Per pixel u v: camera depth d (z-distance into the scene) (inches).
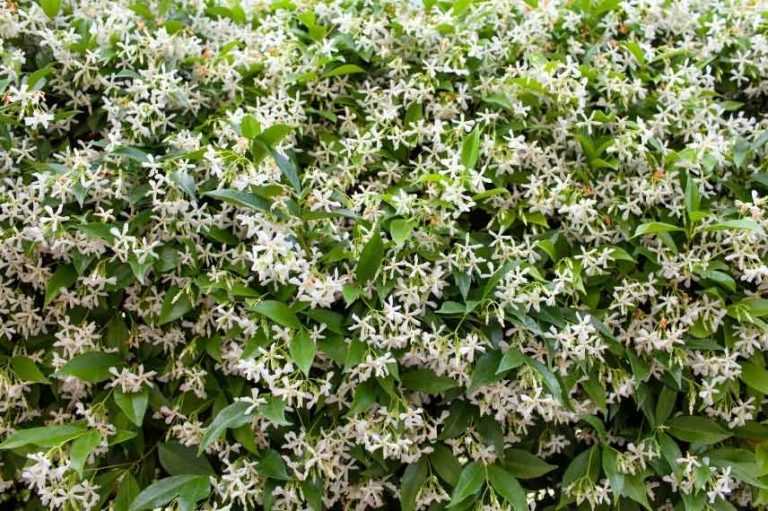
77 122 49.3
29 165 48.0
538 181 47.9
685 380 47.7
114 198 47.6
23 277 47.4
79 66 48.7
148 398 46.4
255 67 50.6
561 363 46.2
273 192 45.3
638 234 45.9
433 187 46.7
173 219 46.3
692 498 46.4
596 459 47.3
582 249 47.0
